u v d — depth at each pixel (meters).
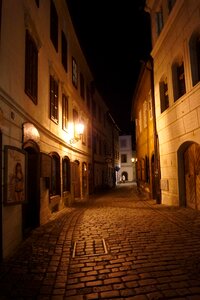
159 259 4.81
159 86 13.32
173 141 11.36
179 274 4.10
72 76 15.84
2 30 5.43
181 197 11.00
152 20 14.68
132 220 8.66
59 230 7.58
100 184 26.66
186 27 9.70
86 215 10.08
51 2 11.31
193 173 10.08
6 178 5.25
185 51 9.80
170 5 11.84
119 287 3.77
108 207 12.40
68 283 3.98
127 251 5.38
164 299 3.37
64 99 13.61
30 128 7.43
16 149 5.86
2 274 4.38
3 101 5.41
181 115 10.32
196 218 8.37
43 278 4.18
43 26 9.79
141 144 21.59
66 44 14.42
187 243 5.75
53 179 11.28
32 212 8.10
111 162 36.44
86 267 4.60
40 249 5.75
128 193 22.16
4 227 5.20
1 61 5.32
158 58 13.41
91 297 3.53
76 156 16.55
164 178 12.76
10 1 6.05
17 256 5.30
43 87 9.56
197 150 9.66
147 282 3.87
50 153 10.36
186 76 9.74
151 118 15.82
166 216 9.05
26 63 7.42
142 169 21.30
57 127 11.81
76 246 5.90
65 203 12.91
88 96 22.19
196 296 3.41
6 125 5.57
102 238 6.50
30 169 8.27
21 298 3.55
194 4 8.99
